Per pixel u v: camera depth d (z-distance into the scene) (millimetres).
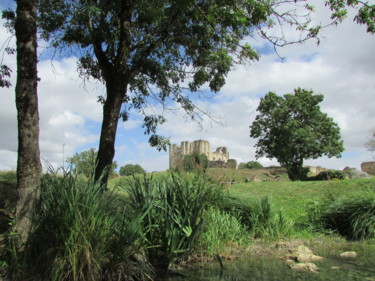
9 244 4344
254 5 7246
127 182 5668
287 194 14883
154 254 4945
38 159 4789
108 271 4207
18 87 4770
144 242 4770
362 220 7965
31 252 4246
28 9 4891
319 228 8656
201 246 5676
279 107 38531
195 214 5305
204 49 10734
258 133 39406
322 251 6547
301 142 37156
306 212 9984
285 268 5125
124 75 8344
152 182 5777
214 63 11305
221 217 6922
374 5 6695
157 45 9383
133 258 4504
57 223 4203
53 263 3967
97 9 8188
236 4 7934
